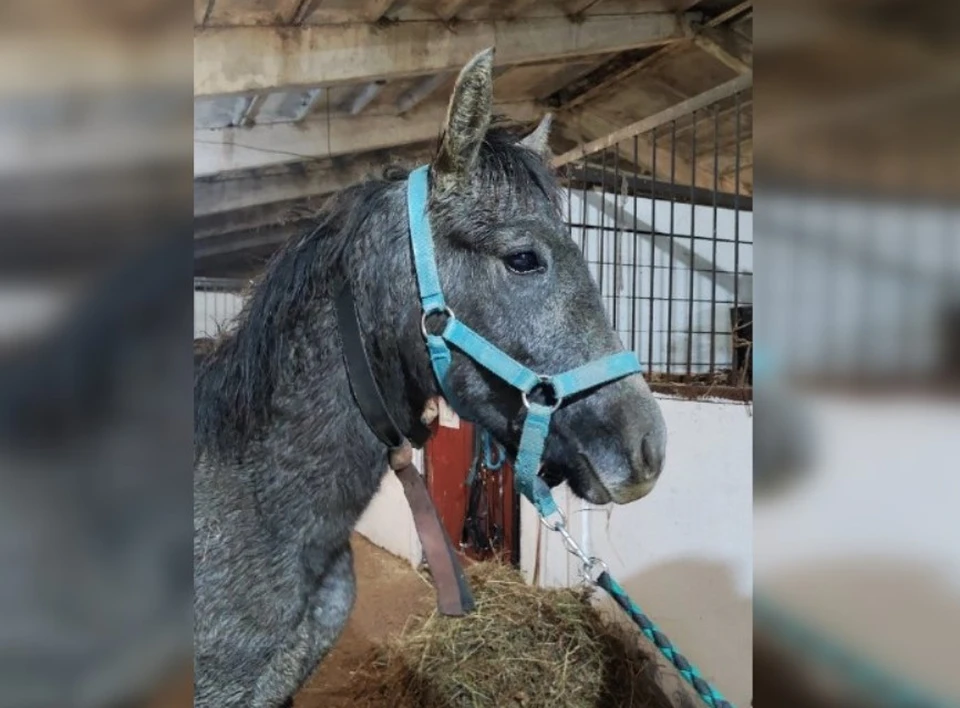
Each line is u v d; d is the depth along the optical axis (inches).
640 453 41.4
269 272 45.8
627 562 88.2
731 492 73.1
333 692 90.3
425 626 96.1
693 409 78.5
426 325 42.2
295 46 116.3
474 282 42.0
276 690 43.5
